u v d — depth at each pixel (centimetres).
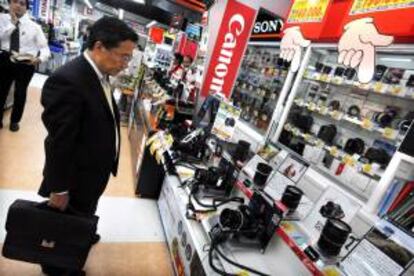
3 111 437
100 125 158
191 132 273
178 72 442
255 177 202
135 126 459
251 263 161
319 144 263
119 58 155
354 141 252
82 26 1602
